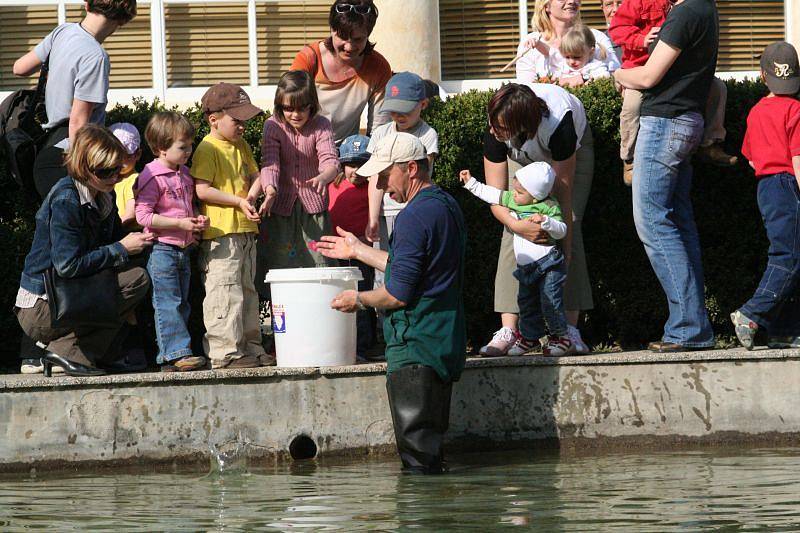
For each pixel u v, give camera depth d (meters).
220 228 12.78
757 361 12.62
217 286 12.79
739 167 14.85
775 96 13.51
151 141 12.69
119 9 13.16
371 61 14.65
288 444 12.06
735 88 14.80
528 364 12.56
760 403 12.60
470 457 12.09
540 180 12.67
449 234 11.32
